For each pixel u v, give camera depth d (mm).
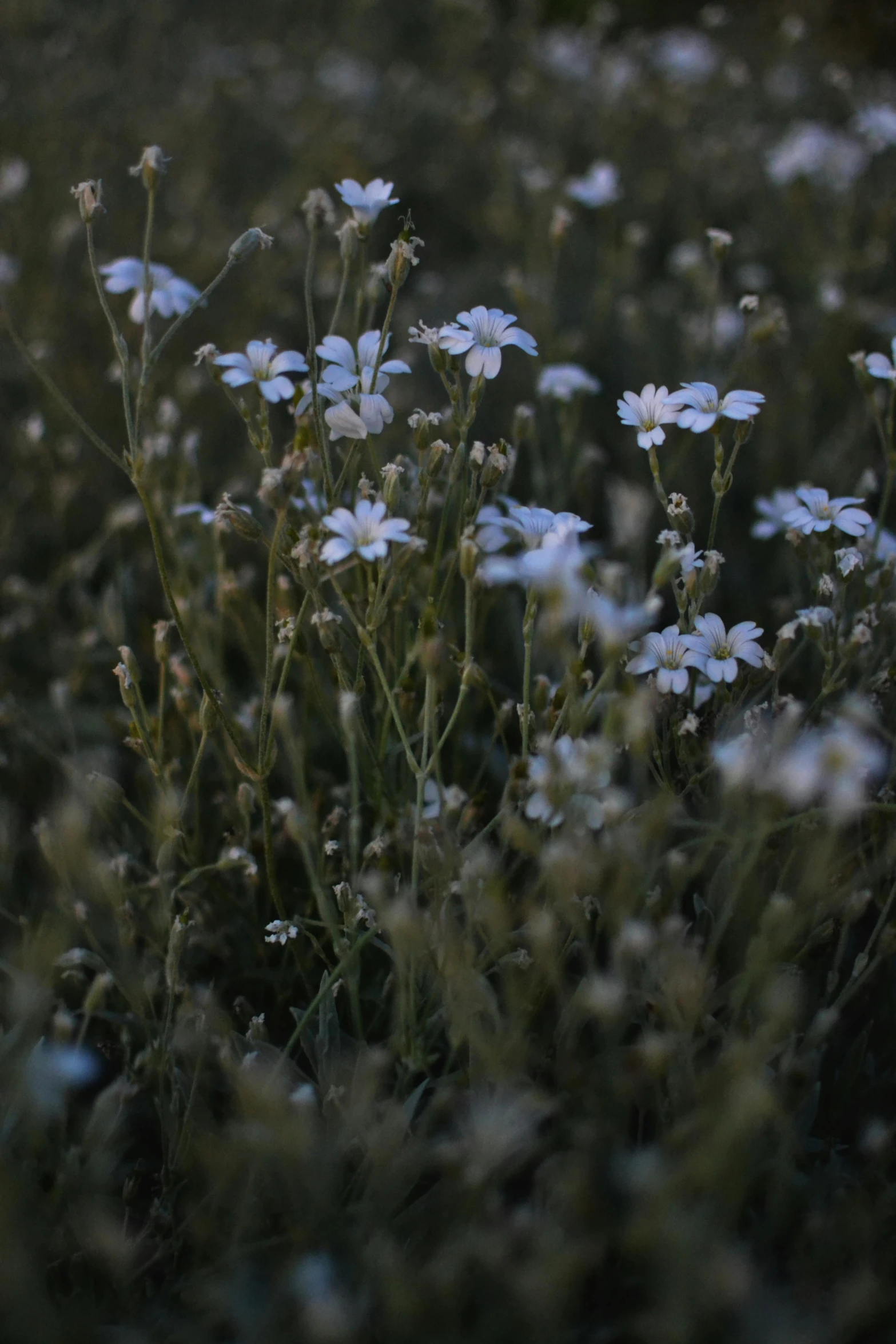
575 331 636
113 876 360
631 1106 356
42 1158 359
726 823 354
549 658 428
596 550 370
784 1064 342
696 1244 309
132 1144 381
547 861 329
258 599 487
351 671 411
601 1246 317
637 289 720
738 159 859
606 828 339
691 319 613
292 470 352
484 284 697
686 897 405
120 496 549
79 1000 403
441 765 430
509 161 799
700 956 376
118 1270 325
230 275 657
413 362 616
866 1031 367
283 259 633
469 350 372
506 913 334
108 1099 342
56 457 542
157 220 716
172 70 937
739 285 707
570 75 999
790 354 634
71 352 585
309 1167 324
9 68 822
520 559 354
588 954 336
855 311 626
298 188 755
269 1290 331
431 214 816
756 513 563
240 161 830
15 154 708
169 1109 360
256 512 460
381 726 402
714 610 523
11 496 532
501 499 411
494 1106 326
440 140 915
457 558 388
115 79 864
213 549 455
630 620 324
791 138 763
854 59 1106
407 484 407
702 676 387
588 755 329
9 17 879
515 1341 321
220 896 407
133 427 365
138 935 401
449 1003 341
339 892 364
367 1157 341
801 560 406
